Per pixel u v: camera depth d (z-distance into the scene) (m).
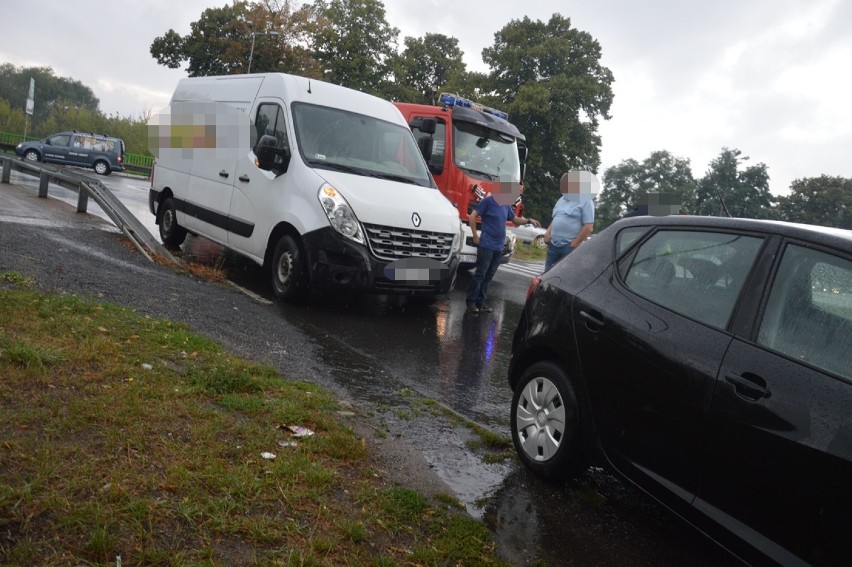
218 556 2.51
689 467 3.11
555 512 3.62
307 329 6.76
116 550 2.40
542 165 50.06
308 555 2.62
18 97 104.81
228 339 5.64
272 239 8.14
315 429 3.96
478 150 12.55
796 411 2.73
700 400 3.08
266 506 2.93
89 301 5.52
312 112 8.39
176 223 10.39
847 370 2.71
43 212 11.23
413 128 12.60
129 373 4.07
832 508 2.53
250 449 3.42
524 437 4.17
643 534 3.54
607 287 3.86
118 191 22.25
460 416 4.88
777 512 2.72
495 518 3.45
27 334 4.30
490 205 9.11
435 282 7.97
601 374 3.63
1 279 5.65
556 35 52.50
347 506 3.12
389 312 8.45
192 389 4.03
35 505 2.54
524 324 4.30
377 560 2.72
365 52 57.41
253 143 8.63
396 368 6.01
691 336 3.26
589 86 49.09
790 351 2.90
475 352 7.15
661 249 3.74
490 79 52.91
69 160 33.78
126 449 3.12
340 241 7.32
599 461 3.62
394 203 7.71
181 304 6.42
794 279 3.06
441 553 2.91
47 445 2.99
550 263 8.88
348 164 8.12
